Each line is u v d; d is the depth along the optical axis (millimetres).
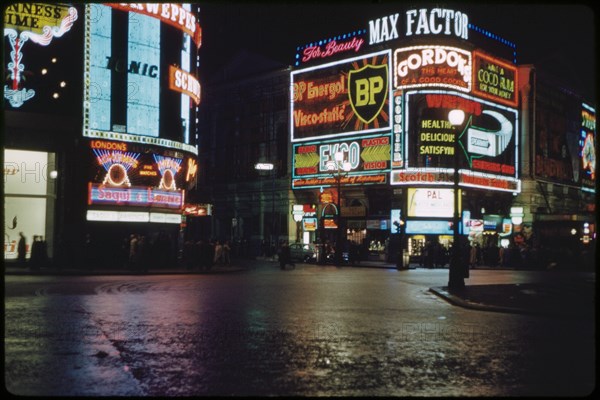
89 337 11336
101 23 36688
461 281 22984
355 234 59906
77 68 35625
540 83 66625
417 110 55000
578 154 74312
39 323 12906
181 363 9203
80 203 35500
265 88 67438
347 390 7652
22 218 34219
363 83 58031
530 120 64688
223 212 71625
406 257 41938
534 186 64125
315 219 60031
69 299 17828
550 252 45625
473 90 57562
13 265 33156
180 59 40875
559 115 70375
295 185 63312
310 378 8297
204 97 74625
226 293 21078
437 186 54781
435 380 8227
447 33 55188
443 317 14984
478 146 58094
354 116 58625
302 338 11539
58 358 9438
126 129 37469
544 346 10875
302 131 63062
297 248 53938
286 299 19203
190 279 28734
